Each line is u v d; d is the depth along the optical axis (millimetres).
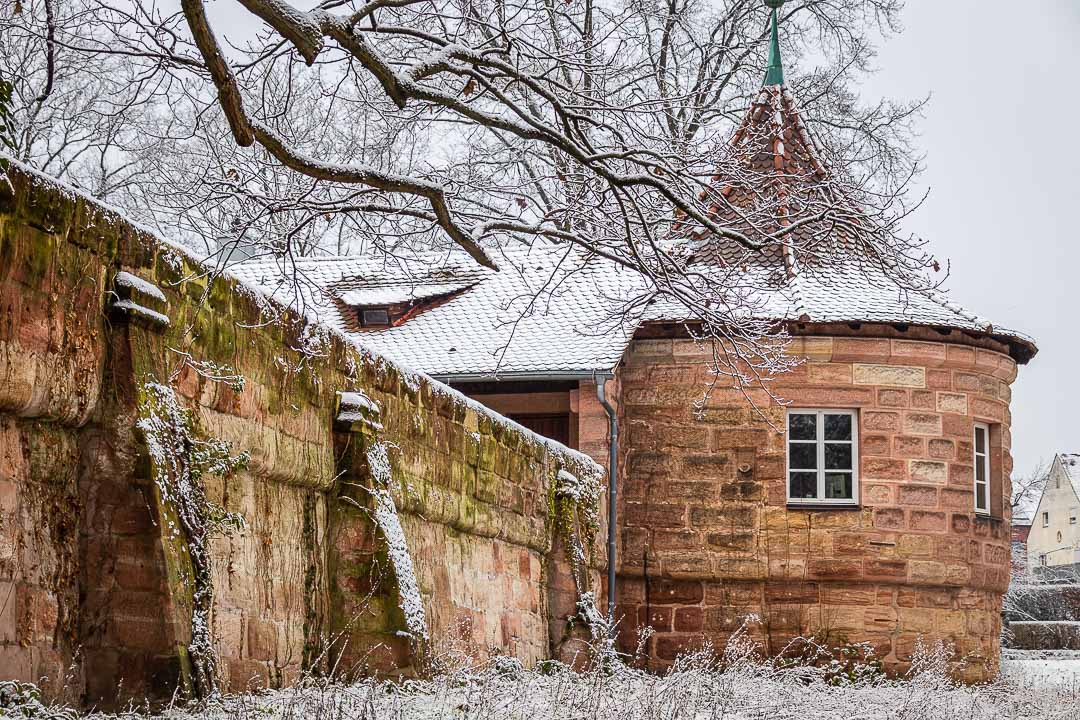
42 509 9023
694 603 23234
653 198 13672
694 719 12914
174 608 9320
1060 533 76750
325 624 12711
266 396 11656
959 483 23672
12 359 8562
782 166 21984
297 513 12414
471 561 16422
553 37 14258
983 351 24000
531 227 11812
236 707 9180
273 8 8883
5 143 9055
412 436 14508
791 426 23625
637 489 23594
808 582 23094
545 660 18656
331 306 26141
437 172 13914
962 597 23547
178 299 10297
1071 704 18656
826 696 17297
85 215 9312
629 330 23422
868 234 12961
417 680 12547
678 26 21469
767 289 23500
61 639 9086
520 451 18188
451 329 24844
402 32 10656
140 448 9477
